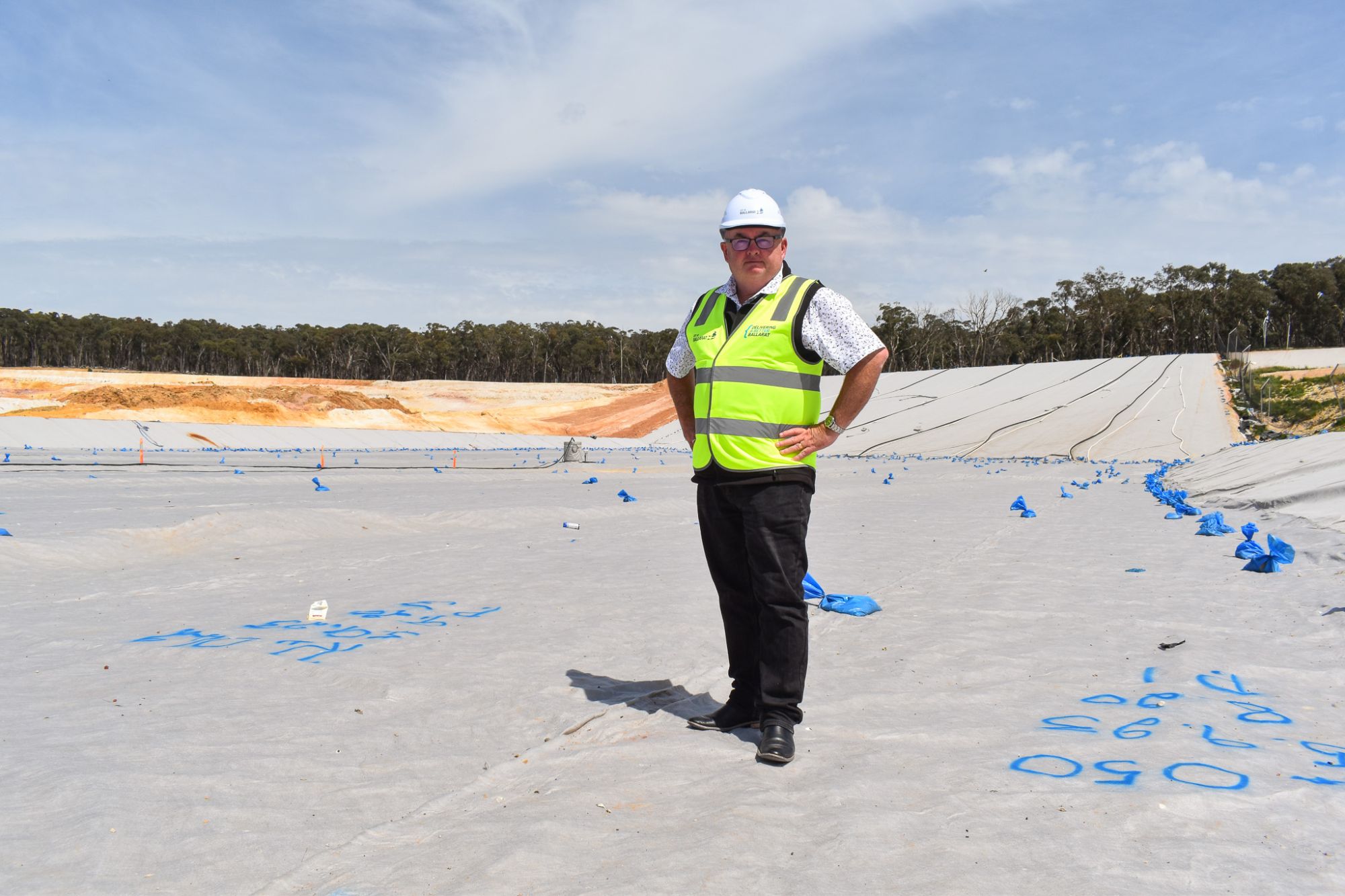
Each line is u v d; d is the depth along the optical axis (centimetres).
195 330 14212
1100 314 11244
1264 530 1335
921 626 702
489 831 312
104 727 441
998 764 377
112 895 266
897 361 11850
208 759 390
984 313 11550
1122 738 414
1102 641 637
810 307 415
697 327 444
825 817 321
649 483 2984
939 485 3038
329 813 333
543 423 8475
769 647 404
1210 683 515
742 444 413
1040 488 2819
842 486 2961
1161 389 6569
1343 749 396
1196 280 10981
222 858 292
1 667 588
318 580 991
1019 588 878
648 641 661
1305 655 582
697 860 285
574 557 1170
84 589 936
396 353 14262
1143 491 2558
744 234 417
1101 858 284
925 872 275
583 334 14762
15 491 2253
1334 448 1861
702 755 399
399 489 2617
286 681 541
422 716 464
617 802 342
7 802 339
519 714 468
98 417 5953
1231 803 327
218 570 1073
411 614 768
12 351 13825
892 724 445
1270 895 258
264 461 4162
